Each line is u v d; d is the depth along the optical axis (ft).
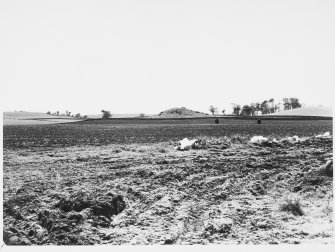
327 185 34.19
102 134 104.01
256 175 39.14
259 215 28.73
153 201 30.86
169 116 246.27
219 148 56.13
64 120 239.91
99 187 33.42
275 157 47.67
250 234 25.70
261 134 95.55
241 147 56.85
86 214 26.86
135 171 39.60
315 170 37.60
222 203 31.14
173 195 32.14
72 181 35.76
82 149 59.93
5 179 36.35
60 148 61.93
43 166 43.21
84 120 233.14
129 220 27.43
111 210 28.17
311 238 24.91
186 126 153.48
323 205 30.78
